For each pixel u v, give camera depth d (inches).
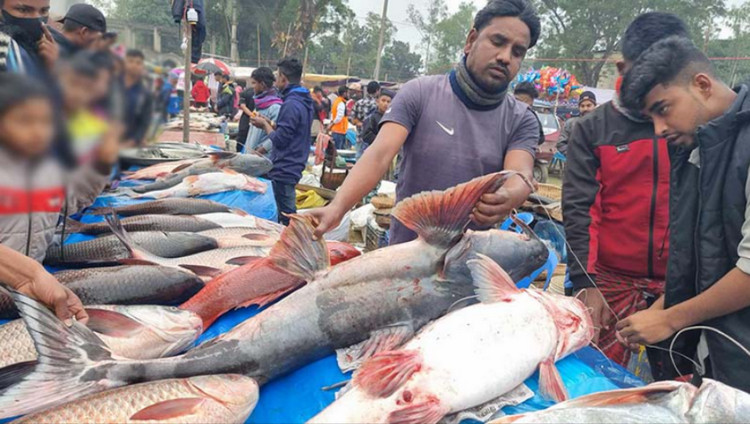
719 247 71.8
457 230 77.7
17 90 18.0
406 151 97.9
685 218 78.8
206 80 607.5
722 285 68.4
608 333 107.9
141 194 155.3
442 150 92.9
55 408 53.5
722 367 74.4
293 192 213.9
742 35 945.5
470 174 94.0
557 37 1175.0
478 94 91.0
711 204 71.1
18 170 19.3
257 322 68.2
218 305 80.0
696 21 972.6
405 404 57.8
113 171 21.8
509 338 65.3
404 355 61.9
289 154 206.7
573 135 113.1
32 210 20.9
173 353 71.6
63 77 19.0
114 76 20.0
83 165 20.3
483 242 80.8
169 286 87.4
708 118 69.1
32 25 64.3
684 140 72.2
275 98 266.7
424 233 78.0
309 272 74.0
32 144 18.9
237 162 188.5
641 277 109.0
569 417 54.2
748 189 66.8
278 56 1466.5
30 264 61.1
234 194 163.6
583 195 110.5
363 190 85.0
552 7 1155.9
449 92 93.4
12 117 18.2
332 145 291.7
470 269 74.2
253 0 1349.7
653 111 72.0
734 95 69.1
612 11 1074.7
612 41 1103.0
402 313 74.2
